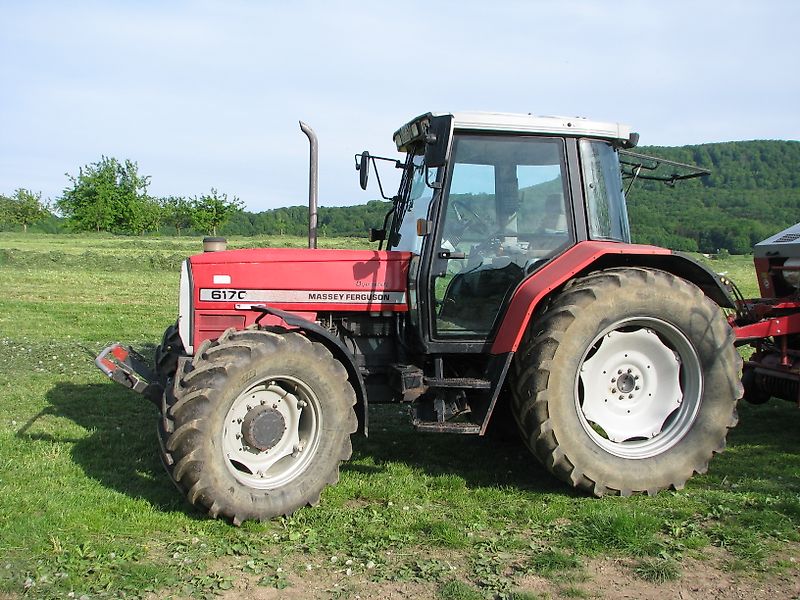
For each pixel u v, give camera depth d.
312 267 5.26
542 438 4.80
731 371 5.05
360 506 4.77
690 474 4.97
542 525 4.41
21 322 12.73
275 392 4.65
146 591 3.58
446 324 5.12
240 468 4.64
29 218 65.12
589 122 5.26
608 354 5.06
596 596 3.55
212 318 5.18
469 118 5.03
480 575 3.74
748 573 3.76
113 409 7.16
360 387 4.85
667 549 4.01
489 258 5.16
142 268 23.84
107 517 4.45
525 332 4.97
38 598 3.49
